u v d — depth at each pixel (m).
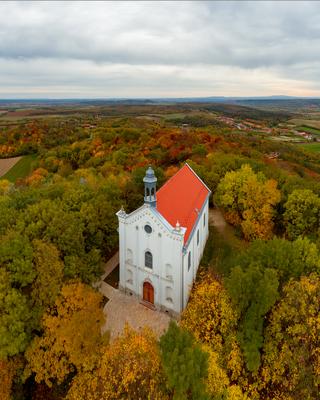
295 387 25.03
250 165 71.06
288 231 54.44
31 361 29.03
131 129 141.62
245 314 29.47
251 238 55.09
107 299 41.75
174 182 47.50
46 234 37.97
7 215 41.31
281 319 28.31
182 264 36.56
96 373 25.86
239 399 23.05
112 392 23.08
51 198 52.44
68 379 31.78
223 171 69.94
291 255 33.97
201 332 28.86
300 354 25.50
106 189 53.66
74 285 33.09
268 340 27.97
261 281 28.45
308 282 29.45
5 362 29.41
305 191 54.47
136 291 41.59
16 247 33.22
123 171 89.06
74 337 28.59
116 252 52.19
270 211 54.97
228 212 61.16
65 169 103.00
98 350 28.91
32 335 31.59
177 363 20.81
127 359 24.94
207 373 22.25
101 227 46.31
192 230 40.19
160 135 125.25
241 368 26.58
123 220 39.22
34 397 31.59
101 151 117.69
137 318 38.62
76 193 49.09
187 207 44.16
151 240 37.53
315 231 53.12
